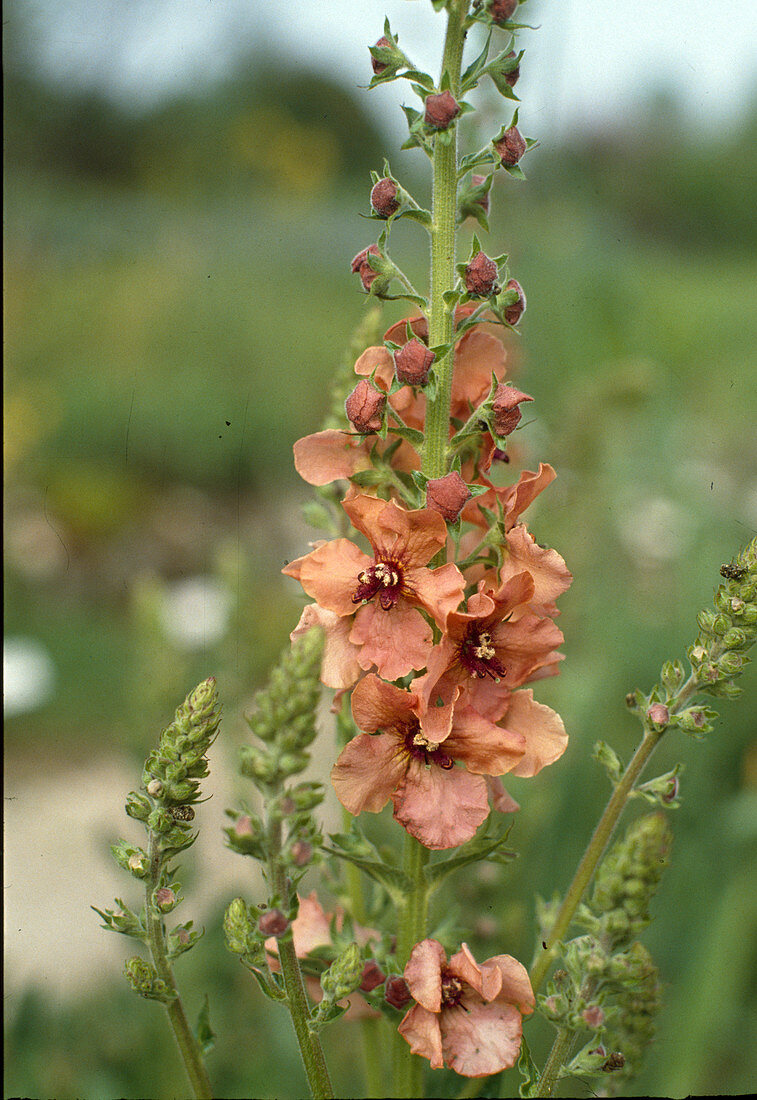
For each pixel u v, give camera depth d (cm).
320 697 32
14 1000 57
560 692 65
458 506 35
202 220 256
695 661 37
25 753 112
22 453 167
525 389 90
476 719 35
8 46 211
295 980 34
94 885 86
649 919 34
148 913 35
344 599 35
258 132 275
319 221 271
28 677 107
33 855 91
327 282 234
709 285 160
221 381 202
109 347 209
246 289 226
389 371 37
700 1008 50
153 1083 50
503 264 36
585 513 81
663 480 100
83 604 146
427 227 36
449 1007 35
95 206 250
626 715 69
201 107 272
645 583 93
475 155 36
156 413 192
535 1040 51
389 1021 37
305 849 32
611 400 83
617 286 113
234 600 68
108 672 122
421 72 36
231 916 34
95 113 250
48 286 217
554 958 36
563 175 98
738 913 57
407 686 36
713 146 182
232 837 32
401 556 35
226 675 66
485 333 37
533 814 51
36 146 242
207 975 53
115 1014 54
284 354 209
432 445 36
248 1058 51
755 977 55
